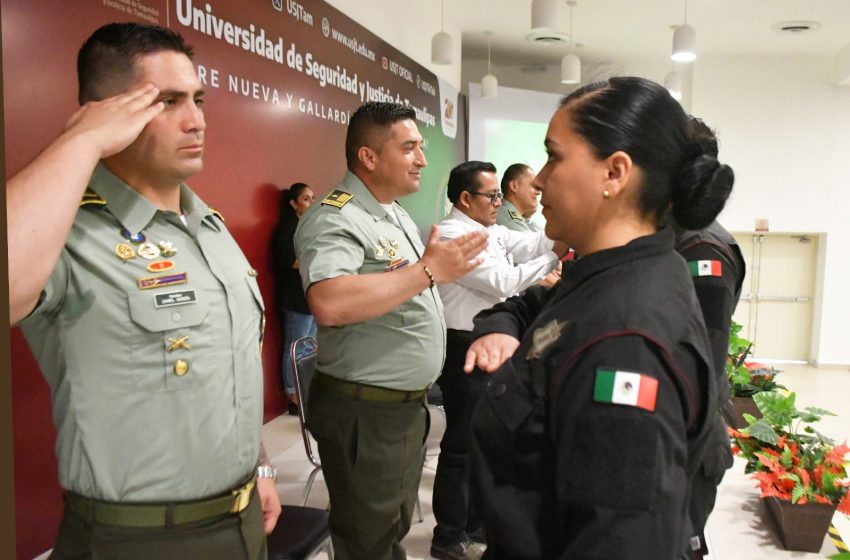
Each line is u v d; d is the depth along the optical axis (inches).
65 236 33.7
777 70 282.4
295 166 147.9
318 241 66.1
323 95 160.2
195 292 41.9
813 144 282.4
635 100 30.0
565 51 295.3
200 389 41.3
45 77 79.7
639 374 25.5
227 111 121.7
